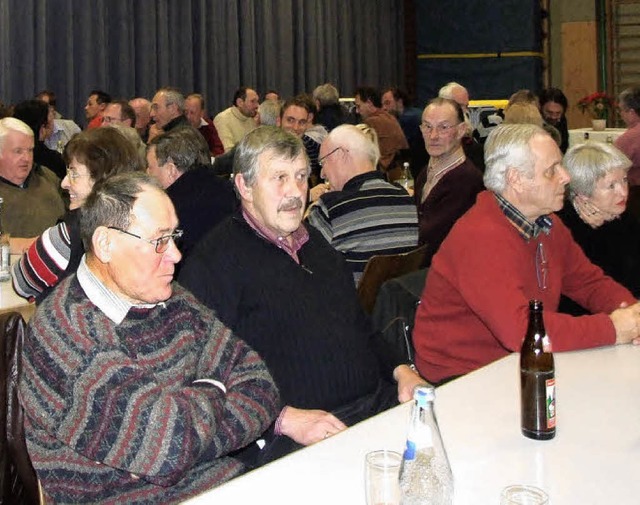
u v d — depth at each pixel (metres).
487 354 2.29
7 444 1.78
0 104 6.10
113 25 8.14
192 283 2.09
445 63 11.16
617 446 1.52
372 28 10.83
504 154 2.22
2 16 7.23
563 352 2.08
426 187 4.21
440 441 1.25
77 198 2.65
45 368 1.51
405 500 1.23
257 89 9.55
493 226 2.22
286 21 9.71
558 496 1.33
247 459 1.98
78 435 1.49
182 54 8.74
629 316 2.14
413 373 2.29
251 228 2.17
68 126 6.96
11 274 2.95
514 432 1.59
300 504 1.30
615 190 2.68
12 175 3.97
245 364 1.77
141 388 1.51
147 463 1.49
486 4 10.87
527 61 10.76
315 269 2.23
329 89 7.26
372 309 2.71
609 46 10.88
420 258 2.89
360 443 1.54
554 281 2.35
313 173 5.68
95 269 1.59
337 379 2.15
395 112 8.59
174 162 3.19
